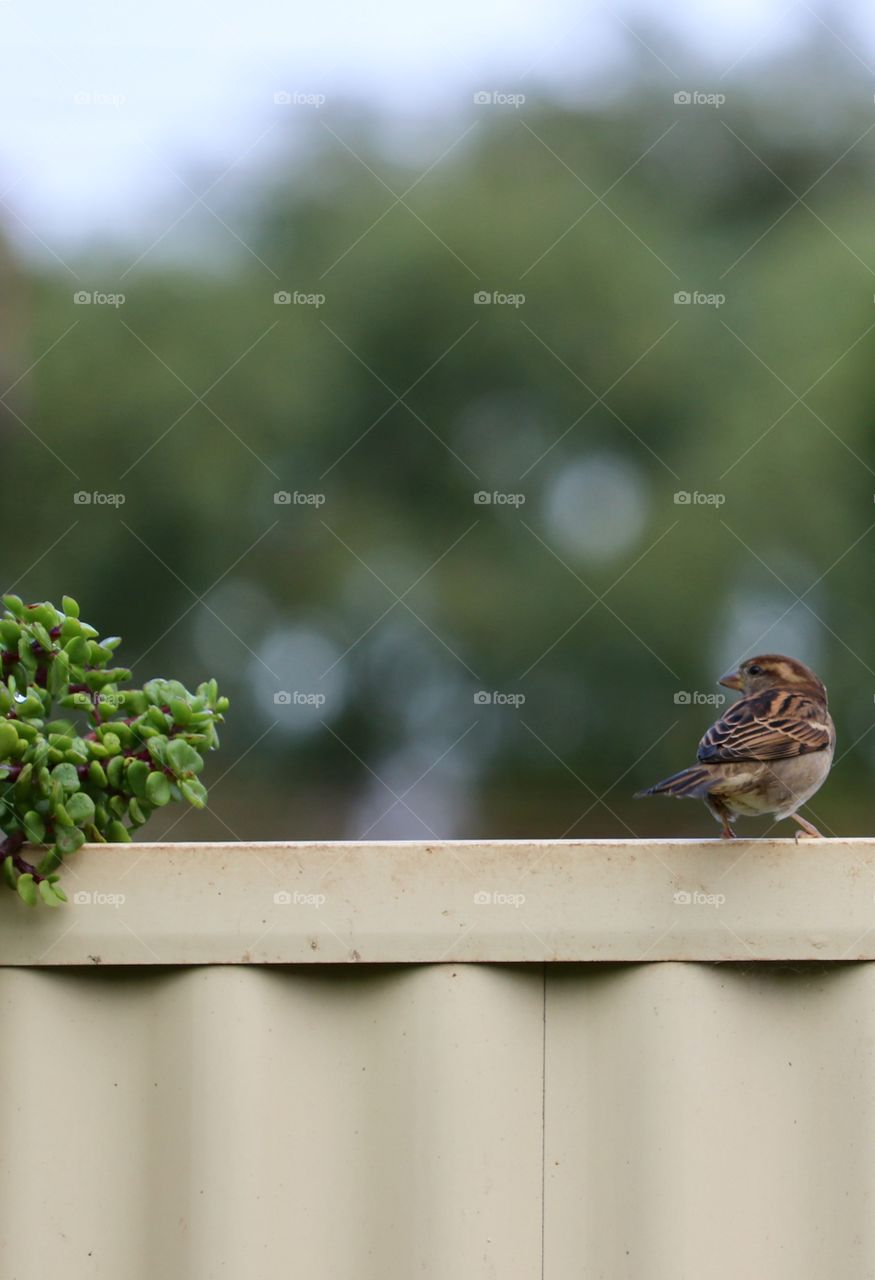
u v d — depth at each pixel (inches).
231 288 596.7
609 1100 105.5
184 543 580.4
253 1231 102.5
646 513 591.2
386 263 604.1
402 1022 105.3
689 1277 104.0
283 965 105.5
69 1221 103.0
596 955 105.5
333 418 597.6
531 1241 103.9
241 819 546.9
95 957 104.1
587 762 565.3
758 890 106.7
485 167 620.4
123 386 581.9
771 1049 106.6
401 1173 103.7
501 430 604.7
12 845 105.2
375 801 558.9
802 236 617.6
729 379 602.9
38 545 574.2
